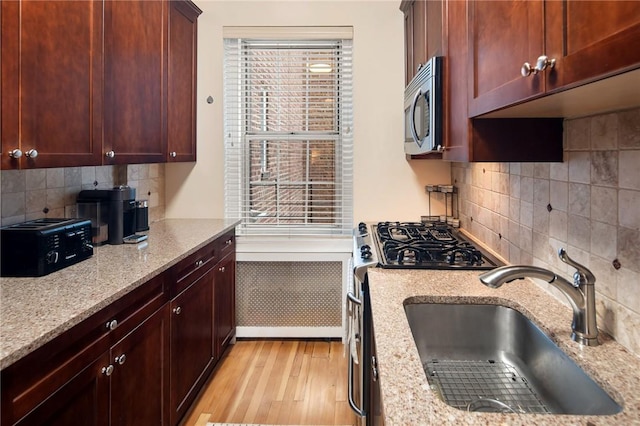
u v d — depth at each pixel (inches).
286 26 113.2
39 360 41.0
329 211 118.4
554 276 39.9
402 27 112.4
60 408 44.1
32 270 58.9
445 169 113.3
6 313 45.4
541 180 56.0
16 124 53.8
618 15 22.4
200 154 117.1
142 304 61.8
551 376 42.6
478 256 69.4
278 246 115.6
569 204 48.5
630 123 37.4
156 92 92.4
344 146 116.5
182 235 93.5
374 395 49.8
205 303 90.6
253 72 116.8
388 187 115.0
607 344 39.2
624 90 29.1
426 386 31.9
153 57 91.0
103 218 82.0
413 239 83.3
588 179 44.5
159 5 93.2
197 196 118.0
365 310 64.2
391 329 42.8
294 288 117.6
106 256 72.8
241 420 82.0
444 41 66.9
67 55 63.2
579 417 27.9
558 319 45.8
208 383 95.6
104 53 72.5
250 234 118.2
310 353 110.9
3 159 52.2
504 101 38.6
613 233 40.0
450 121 63.4
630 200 37.4
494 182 75.2
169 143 99.0
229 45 116.0
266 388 93.7
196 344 85.0
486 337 53.6
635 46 21.1
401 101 113.3
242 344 116.3
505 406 42.6
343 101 115.8
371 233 96.7
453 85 61.2
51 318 44.1
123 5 79.0
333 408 86.0
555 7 29.0
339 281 116.8
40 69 57.7
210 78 115.3
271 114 117.6
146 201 98.6
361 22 112.7
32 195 71.7
